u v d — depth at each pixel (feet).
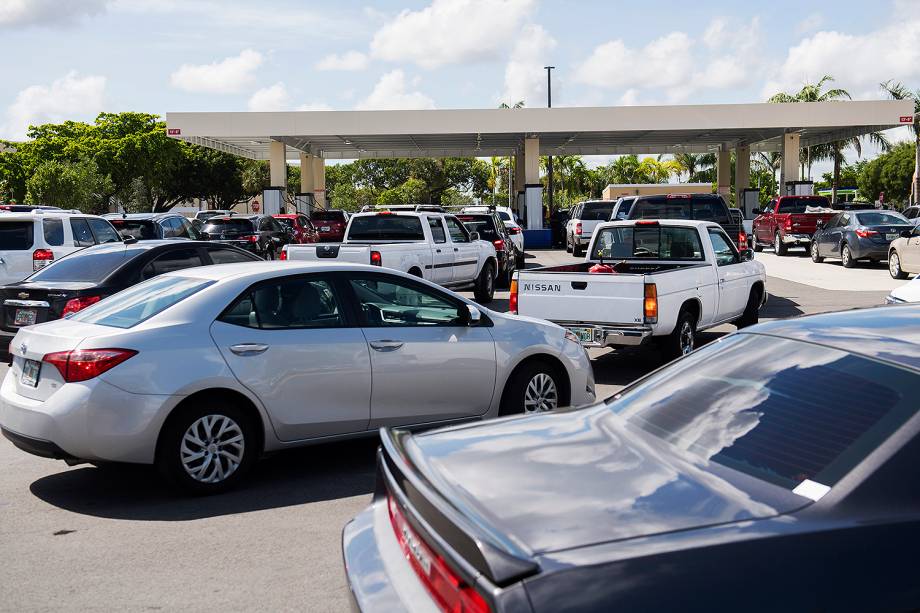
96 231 45.39
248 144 142.20
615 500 8.29
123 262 33.12
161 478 18.69
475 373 21.12
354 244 45.27
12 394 18.66
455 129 118.62
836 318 11.32
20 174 148.87
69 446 17.37
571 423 10.78
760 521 7.73
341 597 13.53
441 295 21.35
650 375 11.97
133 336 17.72
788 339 10.82
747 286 38.04
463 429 10.80
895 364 9.32
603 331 29.94
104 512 17.58
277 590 13.79
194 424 18.11
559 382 22.79
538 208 129.80
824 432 8.80
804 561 7.41
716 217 50.88
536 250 118.42
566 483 8.75
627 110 118.52
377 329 20.13
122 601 13.42
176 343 17.89
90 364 17.30
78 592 13.75
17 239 40.60
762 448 8.95
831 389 9.37
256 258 37.88
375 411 19.98
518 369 22.04
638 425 10.29
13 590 13.84
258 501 18.17
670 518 7.87
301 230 95.04
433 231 49.55
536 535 7.59
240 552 15.38
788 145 132.67
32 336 18.56
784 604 7.20
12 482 19.75
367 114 117.91
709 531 7.61
